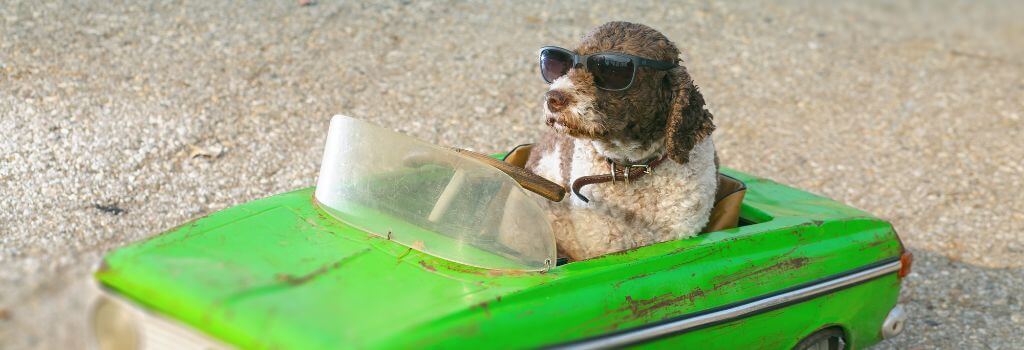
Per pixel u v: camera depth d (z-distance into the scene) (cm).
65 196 543
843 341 438
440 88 799
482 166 360
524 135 731
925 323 545
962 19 1277
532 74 852
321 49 840
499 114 764
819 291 405
